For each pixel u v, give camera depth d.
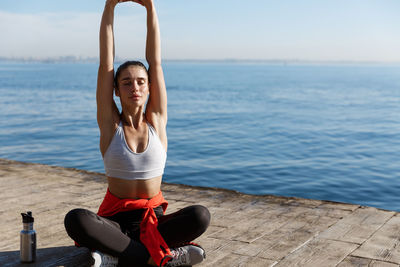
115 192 2.68
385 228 3.62
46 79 65.25
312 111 23.88
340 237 3.39
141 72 2.64
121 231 2.64
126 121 2.69
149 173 2.65
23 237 2.78
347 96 35.88
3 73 96.19
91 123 18.14
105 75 2.67
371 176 9.34
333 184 8.70
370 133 15.81
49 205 4.23
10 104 26.14
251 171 9.78
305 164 10.53
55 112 22.17
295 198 4.59
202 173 9.62
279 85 54.41
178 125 18.02
